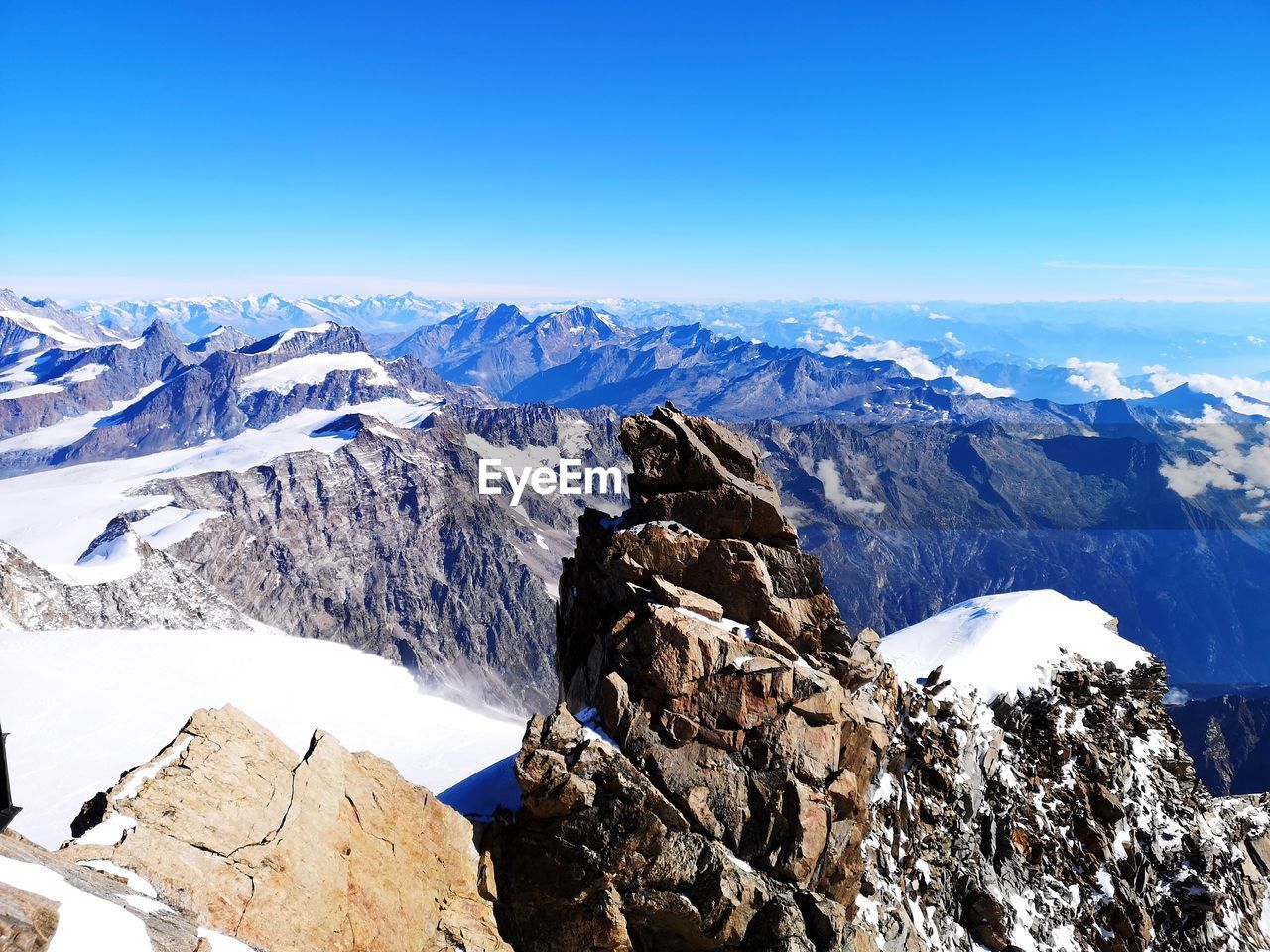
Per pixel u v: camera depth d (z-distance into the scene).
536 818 34.50
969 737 54.78
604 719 37.62
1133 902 55.47
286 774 27.28
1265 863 72.25
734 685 38.06
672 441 47.12
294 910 23.09
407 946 26.25
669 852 34.03
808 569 44.72
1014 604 71.88
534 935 32.84
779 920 33.75
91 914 16.70
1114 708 66.19
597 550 47.59
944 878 47.56
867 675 45.28
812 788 36.88
